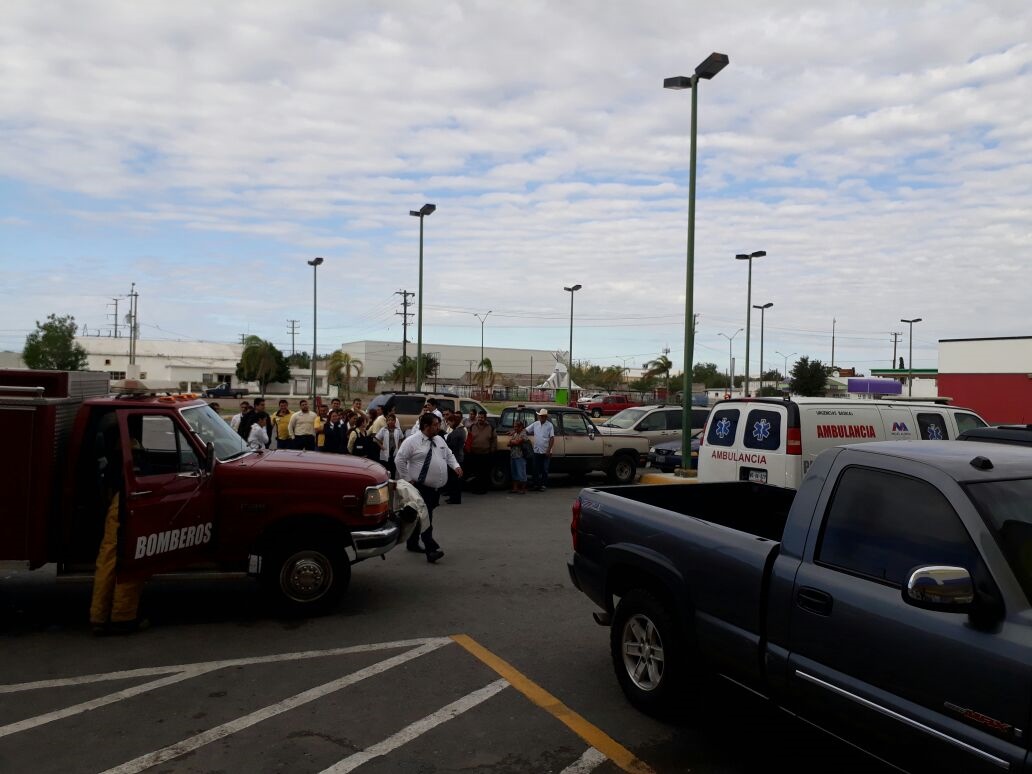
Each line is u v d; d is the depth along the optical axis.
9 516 6.05
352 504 6.75
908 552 3.37
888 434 10.22
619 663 4.97
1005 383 37.56
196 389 60.41
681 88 17.36
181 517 6.27
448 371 121.75
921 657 3.11
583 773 4.05
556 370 34.09
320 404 17.36
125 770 4.03
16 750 4.24
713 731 4.55
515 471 15.28
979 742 2.85
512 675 5.42
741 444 10.29
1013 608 2.89
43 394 6.28
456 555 9.45
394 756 4.20
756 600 3.96
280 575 6.69
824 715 3.56
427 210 30.61
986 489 3.29
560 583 8.08
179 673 5.41
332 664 5.62
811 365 48.47
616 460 17.03
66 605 7.10
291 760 4.15
